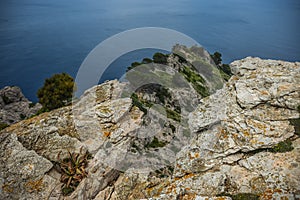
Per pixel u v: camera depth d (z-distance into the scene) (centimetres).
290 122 1066
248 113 1137
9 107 2877
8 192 1046
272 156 986
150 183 1152
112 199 1156
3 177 1072
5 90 3080
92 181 1156
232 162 1038
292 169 920
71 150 1241
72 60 5494
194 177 1034
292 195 853
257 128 1070
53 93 2033
